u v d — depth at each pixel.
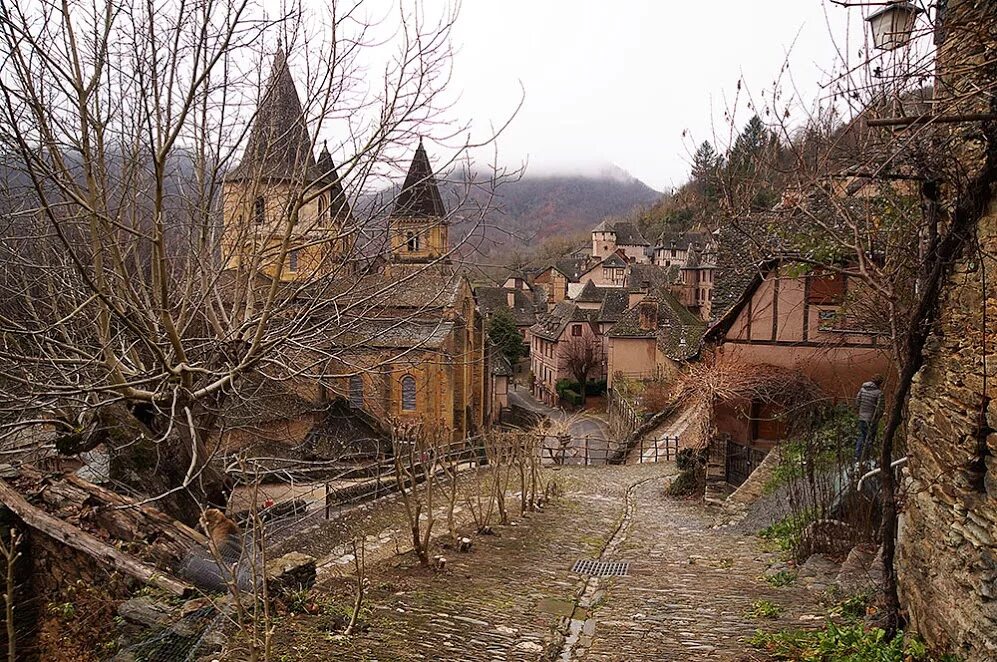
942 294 5.22
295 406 21.88
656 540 12.73
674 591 8.54
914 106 5.23
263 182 11.22
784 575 8.67
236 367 9.59
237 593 4.93
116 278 10.24
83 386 9.36
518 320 74.75
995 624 4.23
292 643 5.62
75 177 9.56
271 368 13.34
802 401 14.34
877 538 8.63
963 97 4.29
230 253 10.70
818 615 6.72
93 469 12.34
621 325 49.12
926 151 5.05
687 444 20.89
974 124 4.55
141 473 11.70
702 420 18.94
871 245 7.14
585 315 55.78
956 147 5.00
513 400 59.53
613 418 43.69
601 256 90.69
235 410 13.65
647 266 73.38
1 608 8.46
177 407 9.79
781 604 7.36
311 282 10.23
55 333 11.73
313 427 26.16
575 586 8.98
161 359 8.82
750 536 12.39
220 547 7.85
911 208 6.68
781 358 16.45
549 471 25.12
